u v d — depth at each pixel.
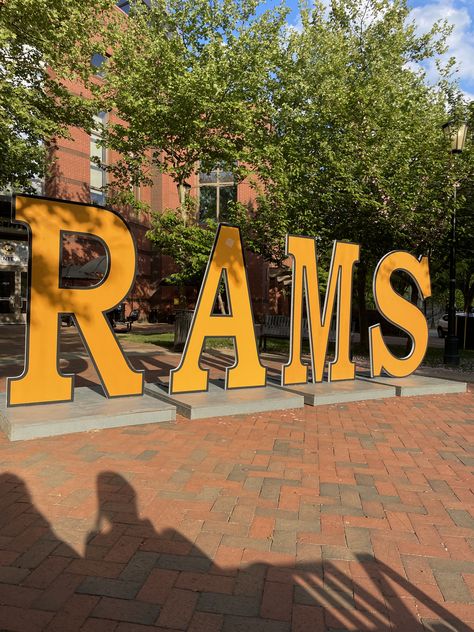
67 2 9.36
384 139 11.66
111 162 23.31
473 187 11.31
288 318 13.32
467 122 12.30
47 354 5.34
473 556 2.79
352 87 12.41
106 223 5.52
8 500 3.29
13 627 2.06
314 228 12.57
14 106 8.87
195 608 2.23
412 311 8.24
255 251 14.22
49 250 5.22
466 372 10.28
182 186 14.71
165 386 6.66
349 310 7.70
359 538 2.95
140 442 4.60
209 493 3.51
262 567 2.59
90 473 3.79
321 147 12.27
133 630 2.07
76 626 2.08
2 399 5.52
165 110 12.47
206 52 12.63
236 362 6.62
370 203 11.09
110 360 5.70
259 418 5.69
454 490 3.74
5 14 8.94
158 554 2.68
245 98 13.15
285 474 3.95
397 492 3.67
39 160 11.45
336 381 7.57
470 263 15.45
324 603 2.30
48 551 2.67
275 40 12.93
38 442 4.51
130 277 5.73
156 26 13.22
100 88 12.76
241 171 13.35
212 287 6.37
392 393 7.22
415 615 2.24
